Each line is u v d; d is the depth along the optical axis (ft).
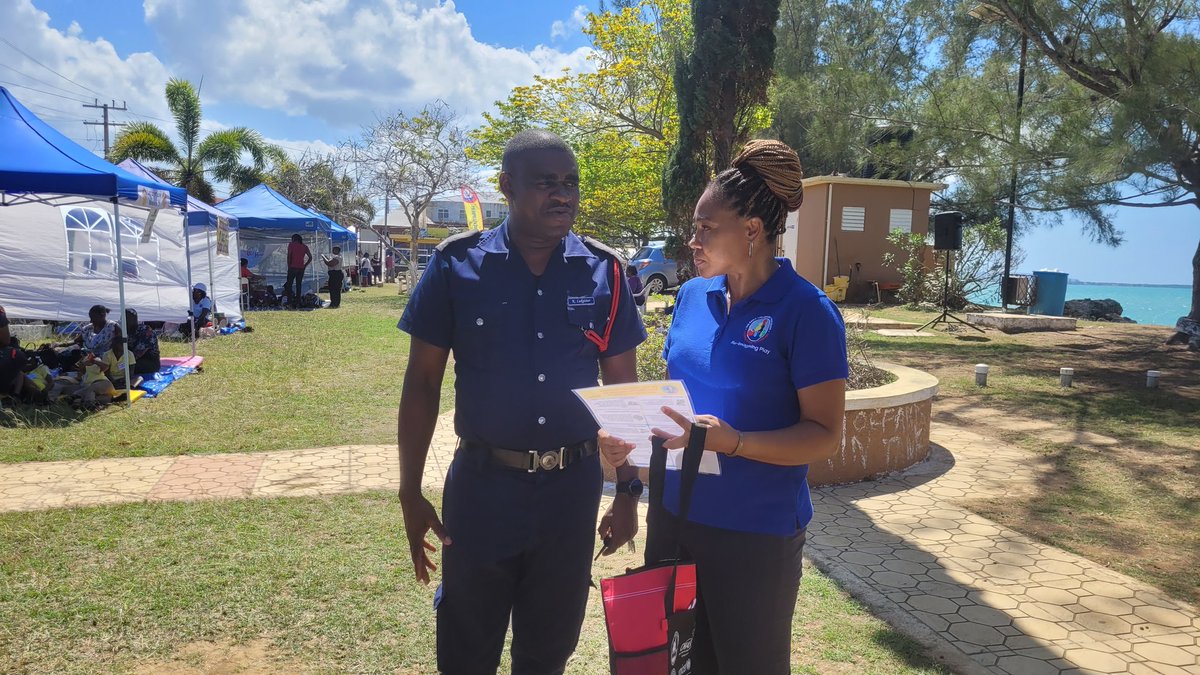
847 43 74.23
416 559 7.47
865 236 66.39
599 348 7.36
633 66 61.46
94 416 23.71
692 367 6.64
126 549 13.46
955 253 60.70
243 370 32.45
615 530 7.86
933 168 41.96
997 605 11.94
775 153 6.04
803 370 5.90
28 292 40.09
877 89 39.01
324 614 11.30
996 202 39.81
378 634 10.78
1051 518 15.87
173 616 11.12
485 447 7.12
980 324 50.19
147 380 28.91
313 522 14.93
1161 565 13.55
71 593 11.73
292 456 19.72
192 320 34.73
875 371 21.88
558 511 7.21
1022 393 29.09
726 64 33.60
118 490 16.72
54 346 33.04
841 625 11.30
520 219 7.00
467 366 7.11
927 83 39.52
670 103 63.57
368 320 54.39
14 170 21.59
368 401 26.71
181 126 95.96
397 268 133.90
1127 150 28.81
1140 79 29.91
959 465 19.85
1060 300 55.16
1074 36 33.37
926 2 42.14
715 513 6.33
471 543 7.13
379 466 18.86
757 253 6.28
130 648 10.28
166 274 44.78
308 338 43.70
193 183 96.84
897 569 13.26
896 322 50.78
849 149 41.93
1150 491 17.65
